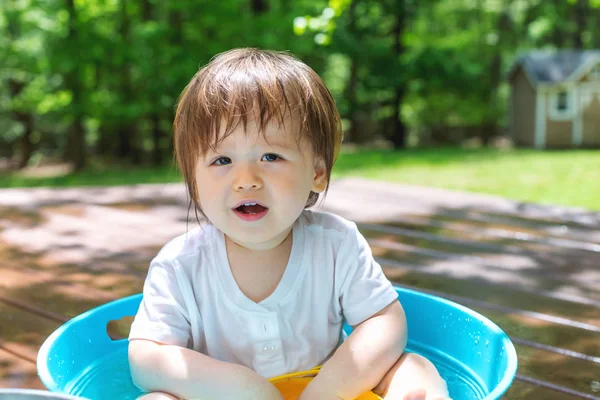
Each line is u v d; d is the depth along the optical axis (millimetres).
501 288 2207
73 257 2555
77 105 8992
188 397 1117
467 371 1329
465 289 2188
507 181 6316
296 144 1161
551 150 11297
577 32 14281
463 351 1357
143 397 1112
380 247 2787
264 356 1236
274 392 1127
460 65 12195
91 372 1354
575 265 2531
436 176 6734
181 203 3729
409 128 15086
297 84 1179
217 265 1259
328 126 1235
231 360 1260
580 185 6012
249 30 8867
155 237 2916
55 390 1010
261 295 1244
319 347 1286
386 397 1174
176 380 1121
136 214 3426
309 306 1269
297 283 1252
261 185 1136
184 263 1275
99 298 2033
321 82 1250
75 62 8586
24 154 10922
